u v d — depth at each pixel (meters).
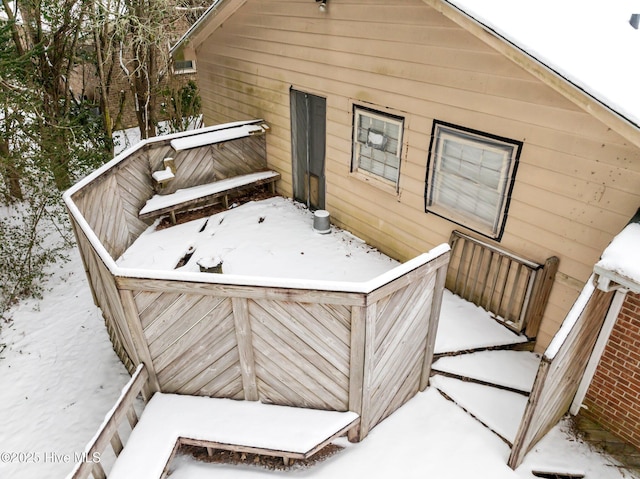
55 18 9.75
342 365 3.80
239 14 8.03
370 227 7.03
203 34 9.18
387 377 4.11
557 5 4.62
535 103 4.29
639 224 3.72
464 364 4.84
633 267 3.19
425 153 5.63
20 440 5.09
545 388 3.39
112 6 10.59
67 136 9.55
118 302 4.12
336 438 4.32
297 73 7.27
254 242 7.25
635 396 4.09
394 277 3.47
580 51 3.85
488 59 4.52
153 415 4.20
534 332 5.01
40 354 6.38
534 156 4.48
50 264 8.69
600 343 4.19
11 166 8.58
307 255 6.88
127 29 10.59
